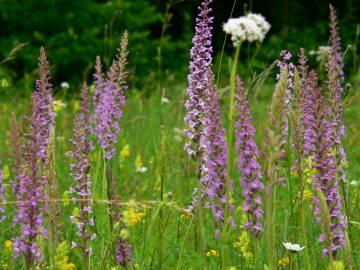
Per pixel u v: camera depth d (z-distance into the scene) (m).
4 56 4.43
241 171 0.96
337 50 1.41
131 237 1.17
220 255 1.10
